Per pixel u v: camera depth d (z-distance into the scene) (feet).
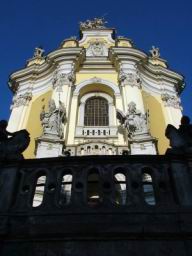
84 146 53.06
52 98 62.75
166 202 19.77
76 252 17.75
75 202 19.89
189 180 20.56
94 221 18.90
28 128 65.21
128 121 54.75
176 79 79.77
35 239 18.37
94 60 74.23
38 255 17.72
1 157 22.29
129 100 61.82
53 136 52.19
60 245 18.07
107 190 20.36
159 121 67.36
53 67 73.97
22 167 22.06
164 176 21.04
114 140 57.00
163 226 18.61
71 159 21.94
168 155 21.91
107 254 17.62
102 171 21.24
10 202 20.02
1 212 19.53
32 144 61.00
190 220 18.76
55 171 21.52
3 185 20.90
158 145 61.52
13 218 19.27
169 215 19.07
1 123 24.71
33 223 18.99
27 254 17.83
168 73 79.15
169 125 24.09
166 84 77.61
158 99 73.61
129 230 18.48
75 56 71.67
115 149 53.11
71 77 66.90
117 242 18.10
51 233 18.52
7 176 21.35
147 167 21.44
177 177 20.67
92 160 21.79
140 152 50.42
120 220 18.90
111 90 68.33
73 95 65.72
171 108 71.36
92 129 59.98
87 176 21.15
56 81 67.36
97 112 65.21
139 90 65.62
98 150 52.75
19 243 18.33
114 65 73.46
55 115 55.77
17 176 21.48
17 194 20.68
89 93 69.36
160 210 19.29
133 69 69.97
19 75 78.69
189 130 23.50
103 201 19.83
